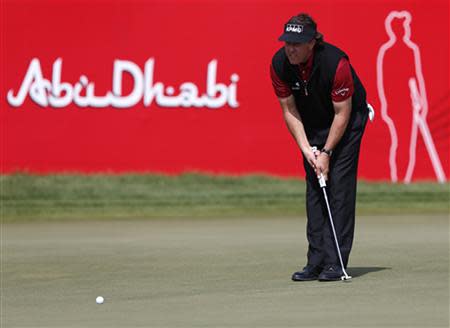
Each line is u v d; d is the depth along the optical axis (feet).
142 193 173.17
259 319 67.97
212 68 176.35
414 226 139.95
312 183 87.97
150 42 175.52
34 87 174.40
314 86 84.38
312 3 176.55
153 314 71.36
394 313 69.00
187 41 175.83
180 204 170.30
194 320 68.28
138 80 175.52
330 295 77.92
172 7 175.63
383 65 177.37
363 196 172.65
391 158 177.37
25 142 174.50
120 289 85.05
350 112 85.35
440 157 177.58
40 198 170.50
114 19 174.91
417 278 86.69
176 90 176.14
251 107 176.14
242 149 176.45
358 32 177.27
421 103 177.27
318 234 87.92
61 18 174.19
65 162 175.32
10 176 174.50
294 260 103.19
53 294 82.94
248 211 166.61
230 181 176.24
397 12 177.27
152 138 176.04
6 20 173.68
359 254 106.63
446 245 114.73
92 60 175.01
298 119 87.56
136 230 139.95
